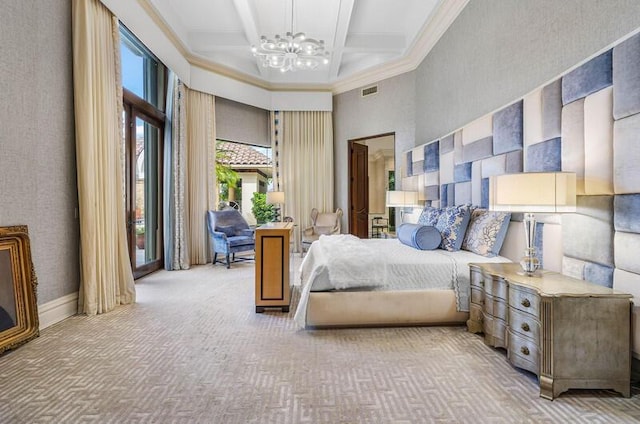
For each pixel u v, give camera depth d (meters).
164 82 5.64
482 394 1.88
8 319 2.50
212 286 4.41
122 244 3.64
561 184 2.04
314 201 7.06
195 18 5.11
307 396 1.86
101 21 3.43
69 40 3.21
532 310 1.97
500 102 3.38
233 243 5.68
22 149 2.70
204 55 5.80
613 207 2.00
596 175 2.11
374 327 2.92
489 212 3.21
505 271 2.43
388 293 2.86
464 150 3.84
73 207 3.27
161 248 5.61
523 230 2.88
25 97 2.72
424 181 5.02
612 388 1.84
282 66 4.98
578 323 1.84
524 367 2.03
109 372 2.12
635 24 2.00
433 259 2.97
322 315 2.82
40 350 2.44
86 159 3.21
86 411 1.71
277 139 7.03
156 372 2.12
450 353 2.40
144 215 5.16
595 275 2.13
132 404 1.78
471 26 3.93
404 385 1.97
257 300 3.32
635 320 1.84
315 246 3.62
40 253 2.87
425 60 5.39
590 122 2.16
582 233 2.23
